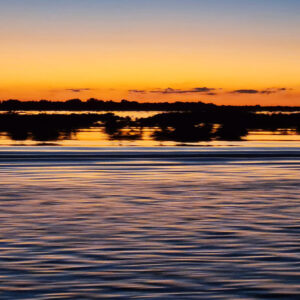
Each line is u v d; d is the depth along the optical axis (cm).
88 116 14050
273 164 5234
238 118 13288
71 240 2048
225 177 4175
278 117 14062
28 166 4916
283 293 1464
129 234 2162
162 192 3372
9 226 2305
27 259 1773
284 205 2897
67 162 5288
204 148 7062
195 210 2728
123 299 1418
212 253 1864
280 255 1838
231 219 2486
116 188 3538
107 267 1692
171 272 1647
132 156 5894
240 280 1570
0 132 11231
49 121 13312
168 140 9756
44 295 1444
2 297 1427
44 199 3064
